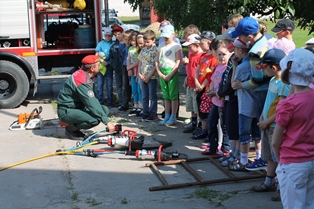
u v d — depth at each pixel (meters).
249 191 5.04
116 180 5.50
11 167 6.03
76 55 10.07
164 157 6.04
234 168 5.58
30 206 4.87
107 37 9.25
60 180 5.55
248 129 5.39
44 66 10.04
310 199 3.61
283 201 3.66
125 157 6.31
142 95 8.17
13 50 9.45
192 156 6.24
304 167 3.52
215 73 6.04
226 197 4.91
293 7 8.33
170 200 4.89
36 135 7.50
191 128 7.39
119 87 9.23
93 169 5.88
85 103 6.99
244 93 5.29
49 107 9.56
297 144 3.56
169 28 7.56
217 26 9.42
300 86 3.56
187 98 7.29
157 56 7.74
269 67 4.50
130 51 8.52
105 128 7.47
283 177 3.63
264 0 8.91
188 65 7.18
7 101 9.36
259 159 5.50
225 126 6.03
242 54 5.21
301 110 3.53
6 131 7.77
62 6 9.98
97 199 4.98
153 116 8.16
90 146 6.79
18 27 9.44
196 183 5.23
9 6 9.38
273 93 4.55
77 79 6.98
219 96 5.63
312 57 3.50
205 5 9.45
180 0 10.05
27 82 9.41
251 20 5.08
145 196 5.01
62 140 7.21
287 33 5.47
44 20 10.50
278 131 3.61
